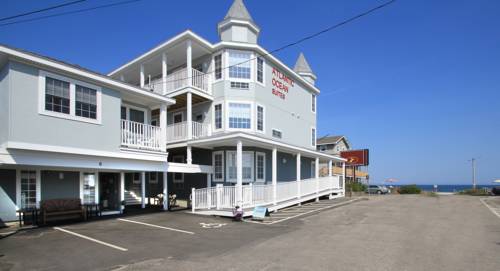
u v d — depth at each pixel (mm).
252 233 10141
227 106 18031
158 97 14219
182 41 17641
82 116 11250
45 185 12172
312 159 26016
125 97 13906
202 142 15875
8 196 11180
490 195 32438
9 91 9398
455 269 6352
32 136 9789
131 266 6504
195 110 19562
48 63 10164
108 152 11898
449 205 19422
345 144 48688
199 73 18203
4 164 9336
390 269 6328
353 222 12562
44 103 10172
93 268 6387
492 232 10336
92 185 13789
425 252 7660
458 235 9820
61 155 10688
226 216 13711
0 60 9641
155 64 20828
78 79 11219
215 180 17656
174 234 9844
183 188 18906
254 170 18172
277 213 15398
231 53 18547
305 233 10180
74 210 11969
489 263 6754
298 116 23688
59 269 6328
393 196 28969
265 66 19953
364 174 49219
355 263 6727
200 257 7176
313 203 20391
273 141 16422
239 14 19594
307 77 26578
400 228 11117
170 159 20297
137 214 14234
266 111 19656
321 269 6312
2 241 8734
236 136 14414
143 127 13828
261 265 6562
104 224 11531
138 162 13336
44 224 11234
